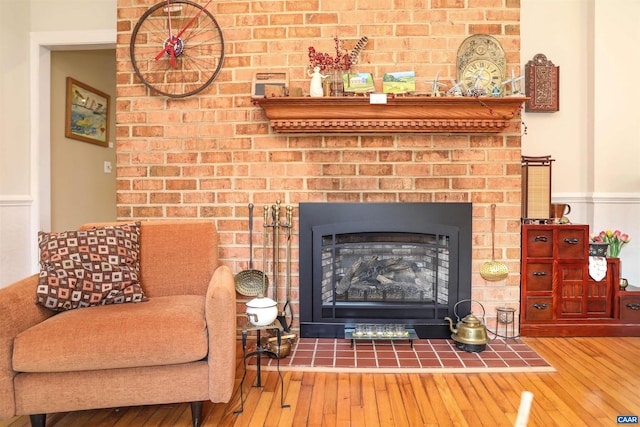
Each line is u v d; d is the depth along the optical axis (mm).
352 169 2590
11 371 1492
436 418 1695
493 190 2568
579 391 1915
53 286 1695
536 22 3256
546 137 3266
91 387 1539
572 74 3254
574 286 2607
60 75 3418
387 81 2551
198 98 2627
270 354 2268
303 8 2592
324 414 1733
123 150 2650
